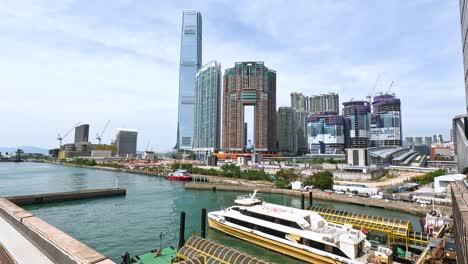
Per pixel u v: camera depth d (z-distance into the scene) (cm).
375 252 3675
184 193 11094
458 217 2462
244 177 14588
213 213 5694
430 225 5012
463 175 9506
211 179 15012
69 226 6041
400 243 4497
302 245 4078
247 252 4459
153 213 7425
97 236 5291
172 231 5675
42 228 1753
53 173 19750
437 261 3531
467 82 5025
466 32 4772
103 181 15262
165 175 17375
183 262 2750
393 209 7831
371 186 11412
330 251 3806
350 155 18062
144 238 5181
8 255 1543
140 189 12250
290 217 4506
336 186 10325
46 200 8838
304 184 11456
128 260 3600
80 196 9519
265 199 9706
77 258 1187
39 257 1480
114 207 8256
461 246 2191
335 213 5488
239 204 5934
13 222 2167
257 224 4759
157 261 3828
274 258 4231
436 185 9912
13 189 11644
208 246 3572
